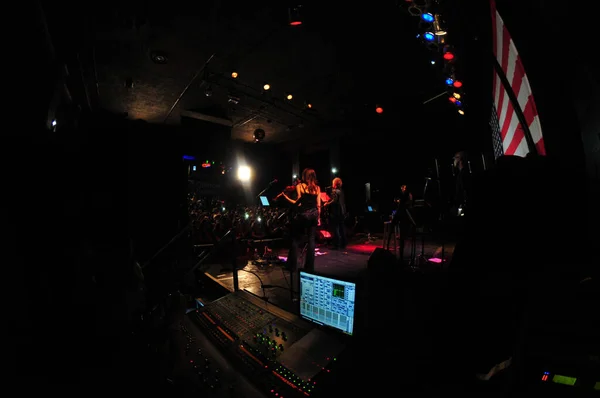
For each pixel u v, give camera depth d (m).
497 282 0.80
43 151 0.90
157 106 8.29
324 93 7.37
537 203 0.82
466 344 0.81
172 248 1.84
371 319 1.08
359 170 11.21
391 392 0.85
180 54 5.38
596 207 1.08
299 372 1.00
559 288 0.69
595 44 1.09
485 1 2.44
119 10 4.00
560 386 0.54
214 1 3.96
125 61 5.61
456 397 0.77
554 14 1.25
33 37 2.20
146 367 0.84
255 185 13.01
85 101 6.90
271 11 4.18
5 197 0.77
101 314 0.83
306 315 1.36
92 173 1.00
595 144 1.13
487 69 3.30
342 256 5.61
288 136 11.98
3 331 0.65
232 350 1.22
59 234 0.86
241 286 3.55
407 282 1.19
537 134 1.70
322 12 4.19
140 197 1.65
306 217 3.36
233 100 7.17
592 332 0.57
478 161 4.57
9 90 1.77
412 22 4.40
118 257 0.98
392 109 8.45
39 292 0.75
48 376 0.66
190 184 10.41
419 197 9.57
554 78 1.29
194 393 0.96
